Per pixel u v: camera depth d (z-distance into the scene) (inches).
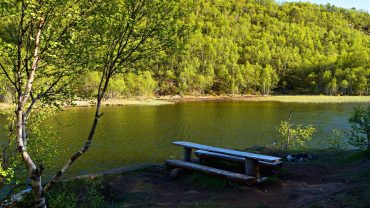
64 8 239.9
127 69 270.2
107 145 1190.3
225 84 5231.3
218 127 1631.4
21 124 240.7
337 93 4758.9
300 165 547.8
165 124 1733.5
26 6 219.0
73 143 1207.6
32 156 356.5
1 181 303.7
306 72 5703.7
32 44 251.4
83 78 301.9
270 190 420.2
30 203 388.2
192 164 515.2
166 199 416.2
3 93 307.9
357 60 5344.5
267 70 5265.8
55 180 257.3
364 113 614.2
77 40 250.8
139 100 3636.8
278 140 1273.4
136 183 480.4
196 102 3479.3
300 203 341.1
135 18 252.1
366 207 274.8
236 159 508.7
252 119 1932.8
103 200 426.9
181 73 4970.5
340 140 1141.1
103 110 2458.2
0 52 217.2
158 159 986.7
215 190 446.6
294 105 2955.2
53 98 284.5
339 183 401.4
